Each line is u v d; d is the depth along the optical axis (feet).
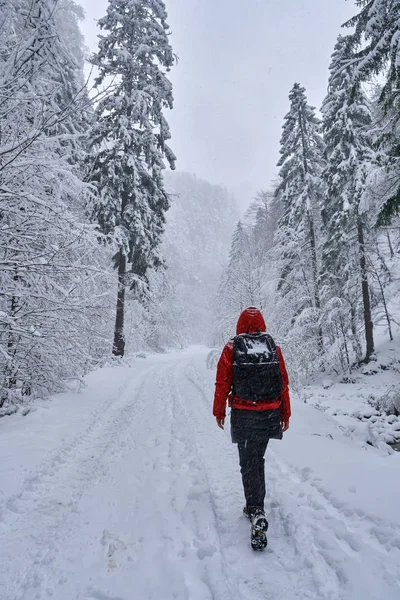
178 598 7.30
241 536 9.66
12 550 9.02
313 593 7.39
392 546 8.69
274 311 56.03
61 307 21.76
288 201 66.44
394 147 34.73
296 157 62.75
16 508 11.09
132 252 55.72
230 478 13.58
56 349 22.88
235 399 10.48
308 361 51.11
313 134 62.95
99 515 10.88
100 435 19.08
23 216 19.60
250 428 10.19
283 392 10.86
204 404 27.30
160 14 57.52
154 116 57.57
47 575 8.11
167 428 20.56
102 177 51.83
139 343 88.38
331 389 51.37
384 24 29.53
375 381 50.31
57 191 21.77
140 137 56.18
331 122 57.21
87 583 7.85
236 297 51.29
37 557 8.79
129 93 55.93
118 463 15.20
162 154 59.88
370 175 37.55
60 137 19.60
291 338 47.65
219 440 18.24
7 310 20.77
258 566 8.38
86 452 16.47
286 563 8.48
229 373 10.72
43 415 21.25
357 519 10.07
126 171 54.70
